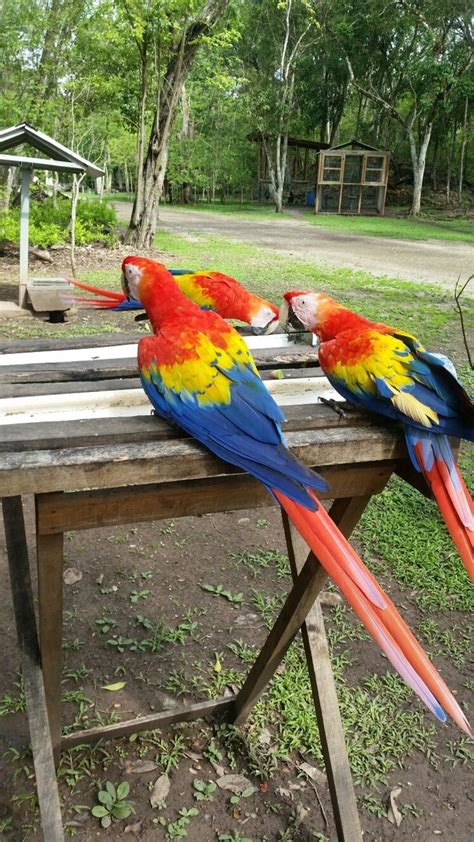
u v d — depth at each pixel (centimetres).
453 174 3866
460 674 281
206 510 156
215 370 146
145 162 1428
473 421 152
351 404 172
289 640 214
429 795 228
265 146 3238
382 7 2819
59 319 786
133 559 356
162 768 231
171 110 1370
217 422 141
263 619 312
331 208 3184
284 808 219
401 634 124
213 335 154
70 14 1533
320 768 235
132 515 150
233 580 342
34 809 213
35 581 331
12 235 1266
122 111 1625
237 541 380
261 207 3600
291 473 134
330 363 172
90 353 227
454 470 154
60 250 1312
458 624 312
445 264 1474
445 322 870
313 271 1235
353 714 257
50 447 137
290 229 2231
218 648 292
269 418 145
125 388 177
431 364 159
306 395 193
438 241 2008
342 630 307
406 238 2067
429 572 348
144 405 176
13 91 1655
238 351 154
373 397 161
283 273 1189
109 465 132
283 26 3106
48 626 173
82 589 328
